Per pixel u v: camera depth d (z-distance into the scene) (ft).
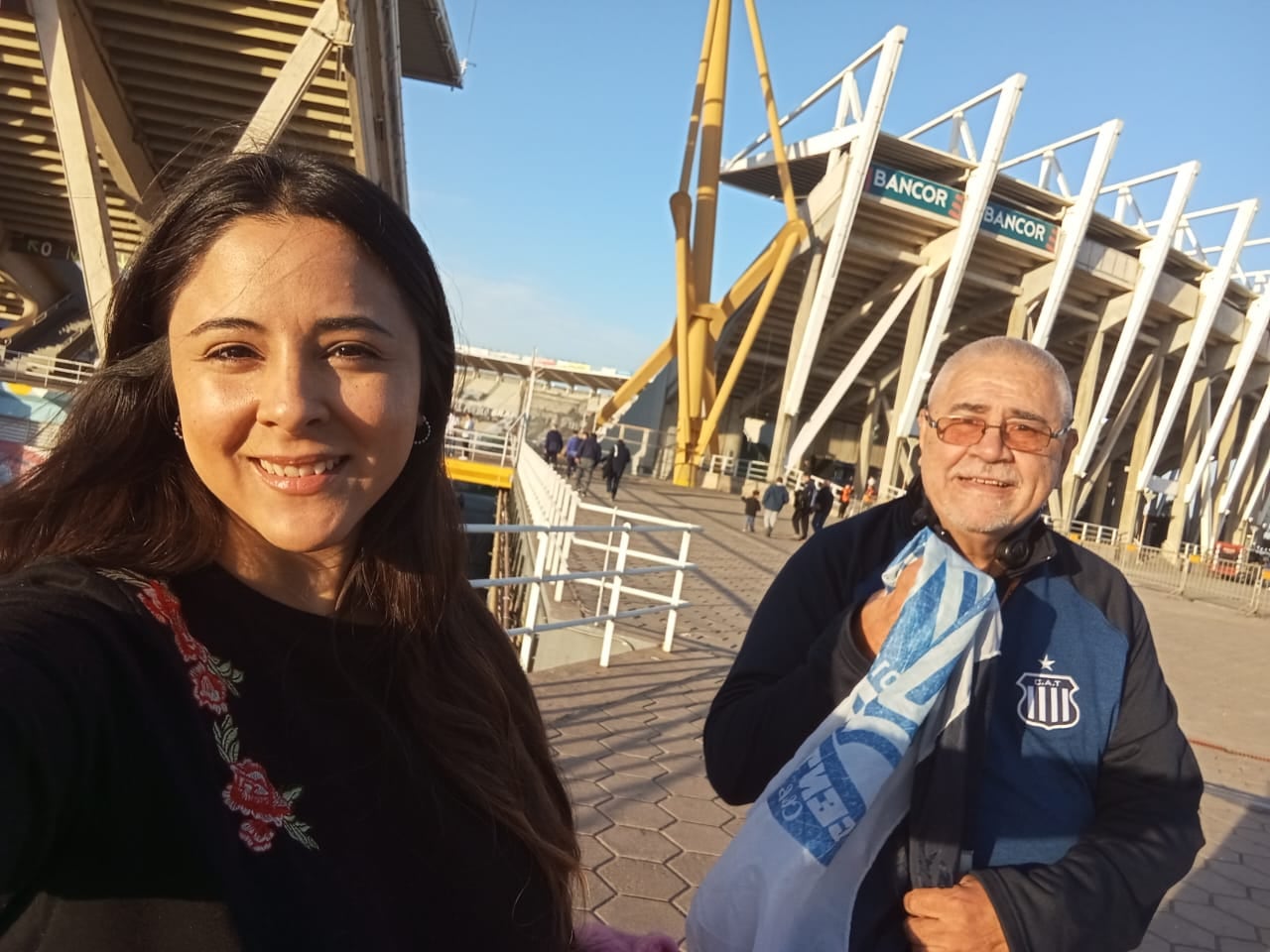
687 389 96.63
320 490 3.34
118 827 2.69
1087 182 95.09
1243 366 118.32
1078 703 5.66
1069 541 6.35
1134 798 5.64
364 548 3.93
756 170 110.01
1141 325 113.19
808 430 101.71
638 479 96.43
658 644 24.35
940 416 6.07
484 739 4.10
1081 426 109.60
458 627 4.49
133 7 36.68
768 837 5.27
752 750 5.90
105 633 2.85
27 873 2.54
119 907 2.66
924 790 5.35
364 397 3.36
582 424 123.03
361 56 35.91
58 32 32.76
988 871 5.23
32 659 2.59
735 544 56.85
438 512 4.25
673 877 11.37
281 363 3.22
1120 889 5.22
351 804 3.37
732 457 109.50
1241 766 21.03
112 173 47.93
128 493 3.41
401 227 3.57
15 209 63.41
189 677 3.07
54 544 3.30
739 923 5.35
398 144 45.65
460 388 4.65
